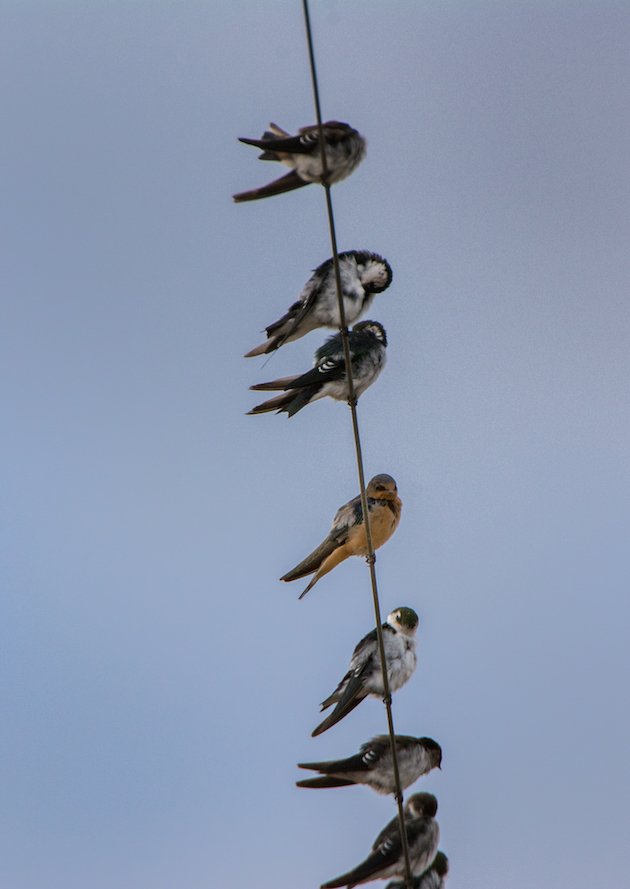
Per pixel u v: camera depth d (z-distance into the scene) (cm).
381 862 1399
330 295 1556
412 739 1490
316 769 1471
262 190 1451
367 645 1550
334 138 1429
